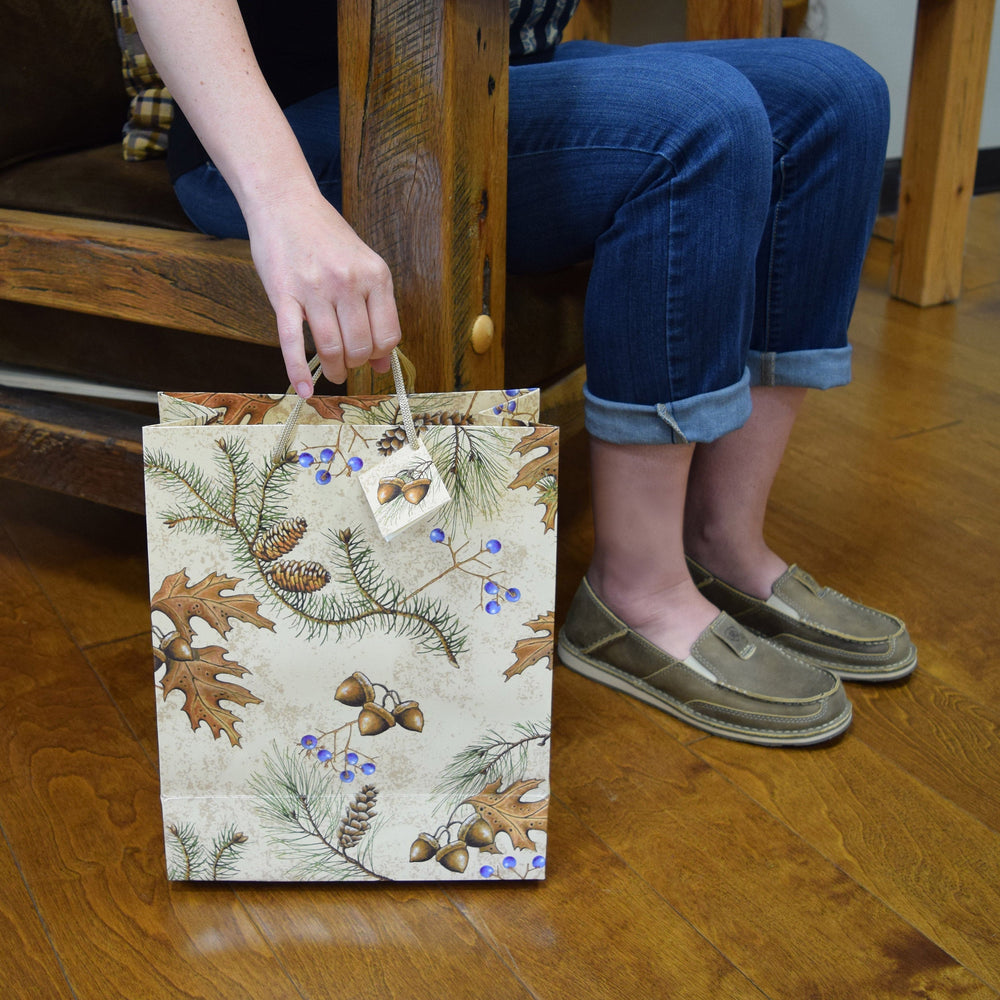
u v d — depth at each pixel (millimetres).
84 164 1120
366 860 817
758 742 978
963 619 1180
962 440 1625
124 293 973
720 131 804
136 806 902
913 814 900
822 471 1530
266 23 918
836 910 803
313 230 677
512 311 1085
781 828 884
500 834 811
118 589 1229
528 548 747
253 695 771
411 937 781
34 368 1198
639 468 926
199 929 785
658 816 897
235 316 932
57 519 1382
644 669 1020
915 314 2158
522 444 724
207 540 735
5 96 1115
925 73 2049
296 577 745
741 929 787
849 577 1260
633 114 823
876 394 1785
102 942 772
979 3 1959
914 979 746
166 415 751
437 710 780
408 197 796
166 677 764
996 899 814
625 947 771
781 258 975
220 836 804
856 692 1062
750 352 1015
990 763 961
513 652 767
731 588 1098
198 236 972
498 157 820
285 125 693
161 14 666
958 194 2123
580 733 996
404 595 751
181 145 964
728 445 1036
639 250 837
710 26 1431
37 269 1004
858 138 940
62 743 974
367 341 700
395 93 773
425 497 713
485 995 733
